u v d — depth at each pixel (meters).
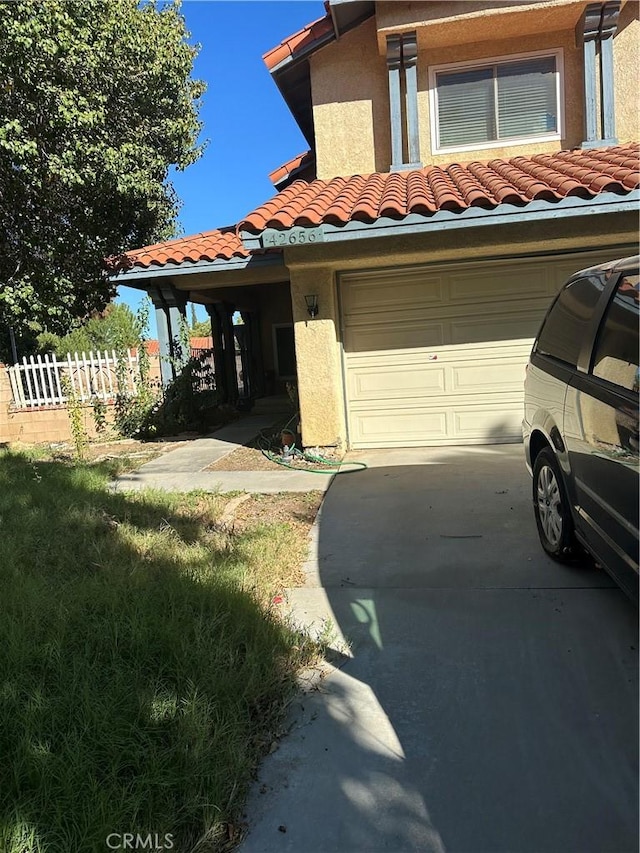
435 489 6.79
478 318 8.61
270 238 7.06
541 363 4.88
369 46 9.70
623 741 2.77
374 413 9.02
